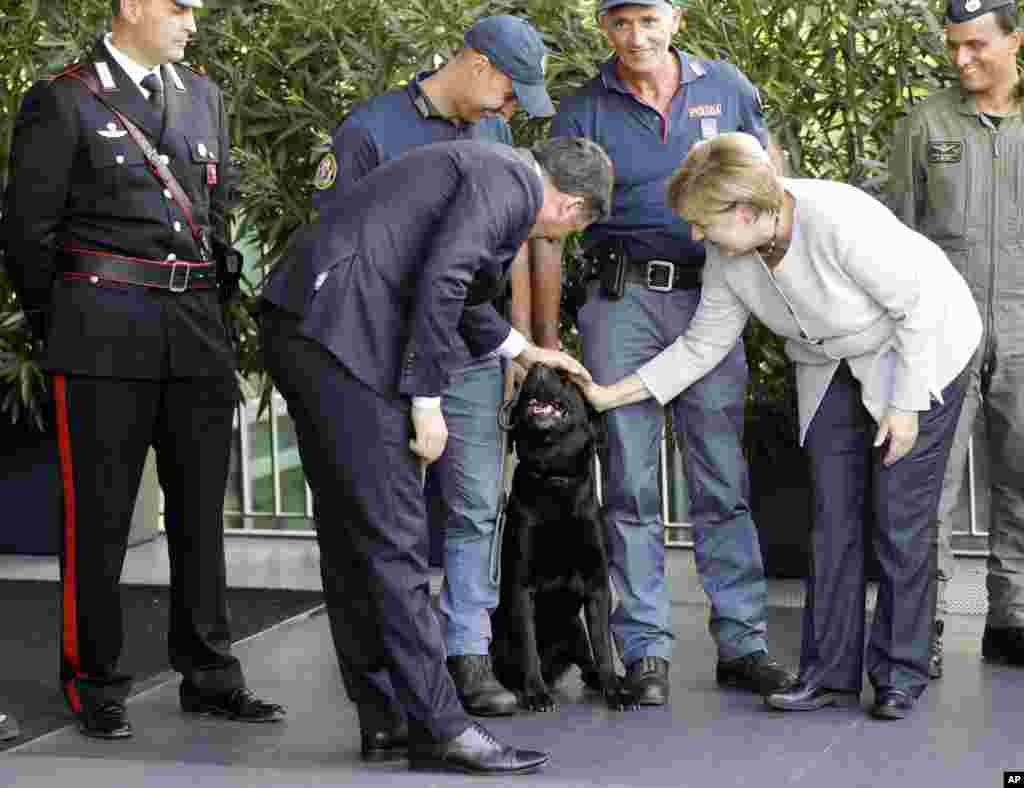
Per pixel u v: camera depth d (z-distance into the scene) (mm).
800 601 5379
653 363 4352
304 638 5078
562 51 5492
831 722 4125
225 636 4312
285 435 6723
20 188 3947
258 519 6699
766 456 5574
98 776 3684
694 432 4457
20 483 6195
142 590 5695
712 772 3760
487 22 4090
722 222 3932
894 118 5383
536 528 4266
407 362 3561
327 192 4176
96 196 4004
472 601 4328
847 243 3941
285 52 5645
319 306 3584
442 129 4191
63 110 3961
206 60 5691
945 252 4512
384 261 3594
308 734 4145
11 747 4062
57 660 4836
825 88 5379
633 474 4426
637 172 4363
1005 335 4484
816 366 4191
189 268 4105
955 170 4469
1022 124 4453
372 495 3623
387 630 3680
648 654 4406
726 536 4488
